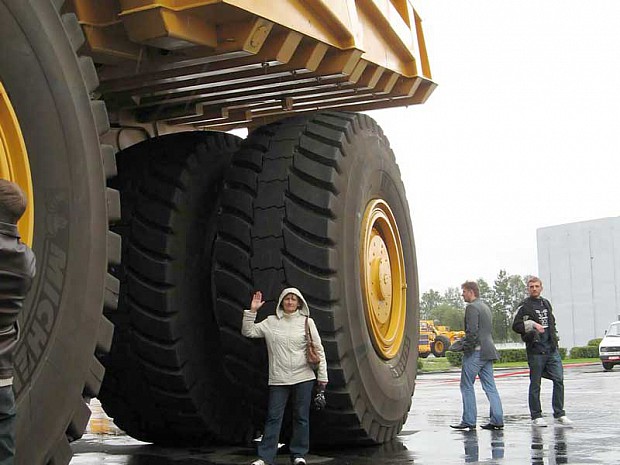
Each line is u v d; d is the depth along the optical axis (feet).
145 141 21.45
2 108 11.19
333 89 21.70
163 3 14.62
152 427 22.18
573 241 183.93
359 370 20.31
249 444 23.31
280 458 20.76
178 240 20.36
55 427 11.85
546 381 62.64
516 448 22.77
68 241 12.04
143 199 20.49
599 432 27.07
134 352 20.48
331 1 18.19
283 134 20.33
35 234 11.53
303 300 19.02
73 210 12.16
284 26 16.81
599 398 43.14
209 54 16.47
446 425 29.94
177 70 17.57
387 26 21.48
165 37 15.03
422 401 44.91
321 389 19.16
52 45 11.95
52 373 11.71
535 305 29.91
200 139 21.53
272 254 19.35
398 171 24.31
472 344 28.09
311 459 20.36
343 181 19.97
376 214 22.41
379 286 22.11
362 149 21.24
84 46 15.10
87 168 12.46
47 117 11.82
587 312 180.34
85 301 12.32
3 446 10.02
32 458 11.47
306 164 19.70
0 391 10.00
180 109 21.47
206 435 22.17
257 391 20.33
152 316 20.12
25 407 11.23
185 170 20.67
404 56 23.06
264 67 18.06
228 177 20.16
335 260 19.40
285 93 21.47
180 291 20.31
